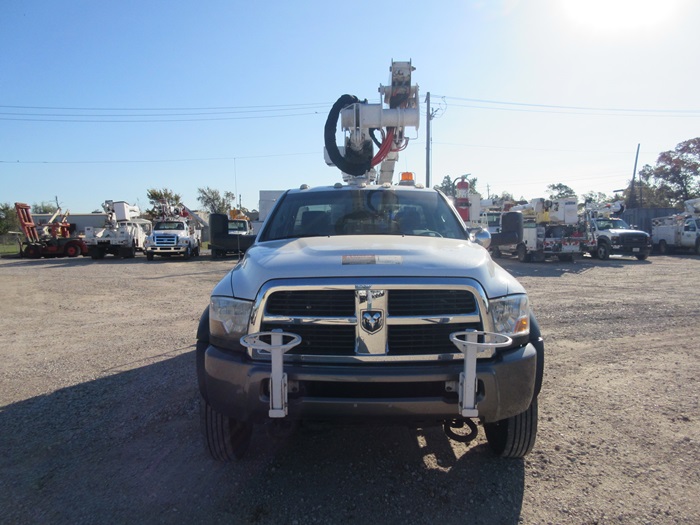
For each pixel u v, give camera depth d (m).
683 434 3.76
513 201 25.77
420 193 4.55
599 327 7.53
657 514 2.74
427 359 2.65
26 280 15.59
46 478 3.19
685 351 6.14
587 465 3.30
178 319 8.62
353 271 2.71
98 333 7.58
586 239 20.69
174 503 2.89
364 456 3.46
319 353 2.69
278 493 2.98
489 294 2.75
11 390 4.89
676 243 27.38
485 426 3.56
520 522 2.69
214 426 3.12
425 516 2.75
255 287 2.77
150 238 25.11
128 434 3.84
